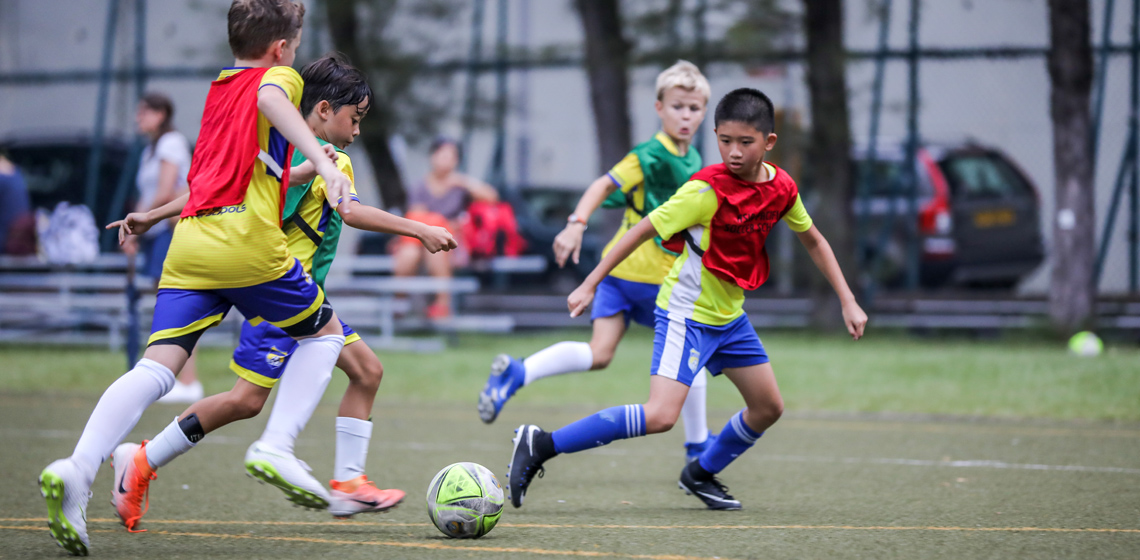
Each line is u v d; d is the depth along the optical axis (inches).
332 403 1155.9
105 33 2097.7
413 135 1902.1
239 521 549.6
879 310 1872.5
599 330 757.9
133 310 1074.1
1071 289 1736.0
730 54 1724.9
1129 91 1828.2
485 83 1924.2
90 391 1234.0
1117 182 1836.9
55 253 1787.6
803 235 585.9
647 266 733.3
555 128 2018.9
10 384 1282.0
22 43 2274.9
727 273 562.3
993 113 1937.7
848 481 695.7
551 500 626.2
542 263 1812.3
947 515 565.0
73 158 2066.9
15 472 711.7
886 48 1807.3
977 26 1893.5
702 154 1772.9
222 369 1406.3
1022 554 462.6
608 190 719.7
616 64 1796.3
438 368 1435.8
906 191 1870.1
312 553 462.3
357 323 1736.0
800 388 1214.3
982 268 1862.7
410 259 1763.0
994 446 850.1
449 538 498.6
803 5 1723.7
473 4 1907.0
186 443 511.8
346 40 1850.4
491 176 1995.6
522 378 738.2
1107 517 556.7
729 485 681.6
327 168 438.0
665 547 476.1
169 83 2112.5
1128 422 983.6
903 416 1035.3
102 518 557.3
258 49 494.0
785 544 483.5
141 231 542.6
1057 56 1720.0
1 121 2253.9
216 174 473.4
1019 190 1881.2
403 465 765.9
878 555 459.2
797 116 1770.4
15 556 458.0
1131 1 1804.9
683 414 709.3
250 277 473.4
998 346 1678.2
